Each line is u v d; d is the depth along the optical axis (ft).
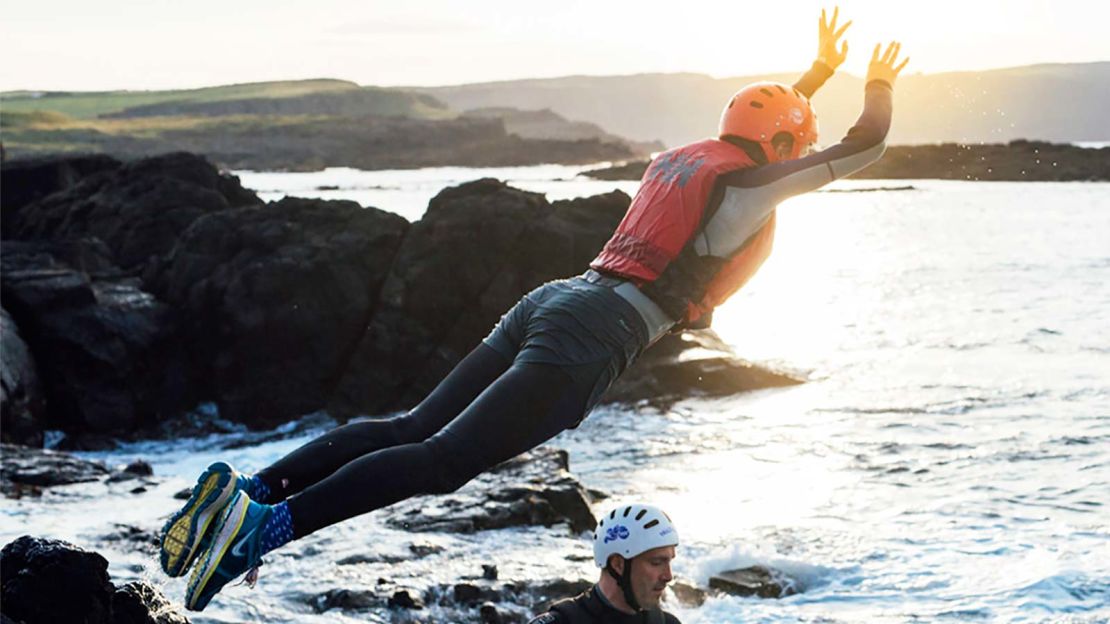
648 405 72.08
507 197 80.48
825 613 36.14
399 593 32.68
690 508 49.01
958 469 54.54
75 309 74.54
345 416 76.38
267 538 14.34
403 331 77.41
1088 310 109.09
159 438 73.36
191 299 77.92
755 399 73.61
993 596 37.17
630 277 16.31
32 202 124.77
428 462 14.93
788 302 122.21
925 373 79.97
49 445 70.85
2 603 19.86
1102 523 44.86
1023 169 462.60
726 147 16.87
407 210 244.83
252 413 76.33
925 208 293.84
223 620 30.07
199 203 99.86
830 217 269.23
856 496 50.37
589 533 43.14
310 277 77.82
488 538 39.65
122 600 21.27
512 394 15.43
